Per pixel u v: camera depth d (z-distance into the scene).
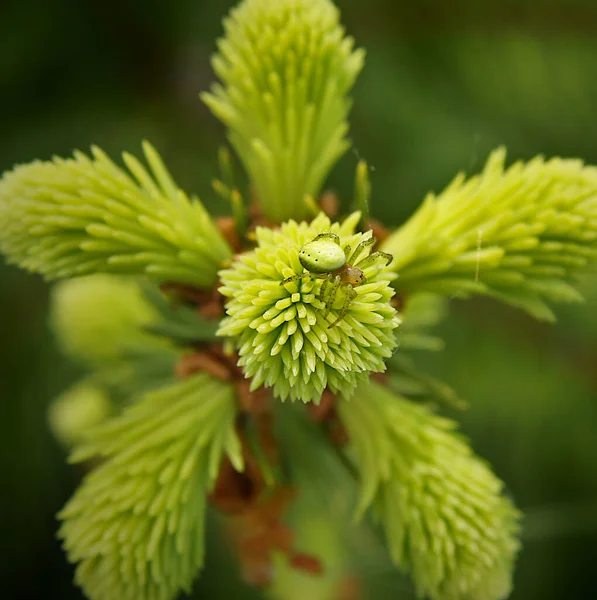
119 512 0.21
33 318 0.32
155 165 0.22
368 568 0.29
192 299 0.22
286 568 0.25
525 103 0.30
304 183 0.22
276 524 0.23
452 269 0.21
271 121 0.22
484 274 0.21
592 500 0.30
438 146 0.30
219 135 0.32
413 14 0.31
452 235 0.21
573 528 0.32
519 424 0.29
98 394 0.27
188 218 0.22
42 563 0.34
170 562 0.21
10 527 0.33
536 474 0.30
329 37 0.22
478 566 0.21
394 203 0.31
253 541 0.23
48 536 0.34
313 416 0.22
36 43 0.30
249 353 0.20
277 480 0.23
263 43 0.21
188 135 0.32
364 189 0.21
